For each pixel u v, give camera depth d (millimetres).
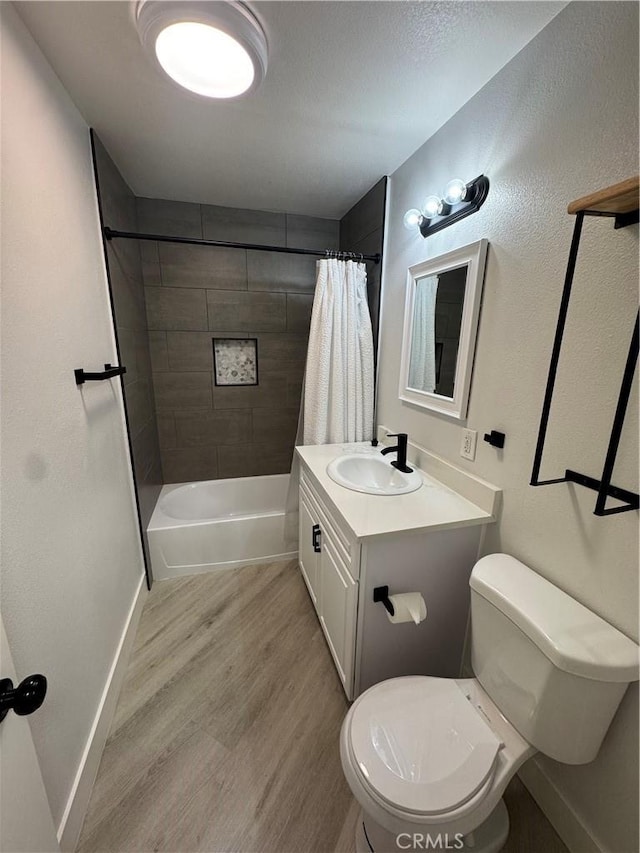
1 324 853
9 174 918
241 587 2127
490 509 1273
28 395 947
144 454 2191
